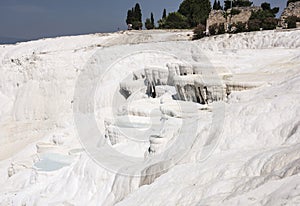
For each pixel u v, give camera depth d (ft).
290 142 30.71
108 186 38.81
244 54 81.20
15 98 111.34
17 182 53.42
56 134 61.31
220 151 34.01
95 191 40.09
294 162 24.11
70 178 44.14
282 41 97.09
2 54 135.74
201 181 29.17
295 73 50.62
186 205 26.61
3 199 47.03
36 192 45.52
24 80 112.88
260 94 43.37
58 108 97.96
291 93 39.24
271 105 36.94
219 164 29.86
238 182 25.48
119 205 32.71
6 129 94.63
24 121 98.58
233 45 106.01
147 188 32.99
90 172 41.50
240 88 48.06
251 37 105.70
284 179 22.57
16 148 85.15
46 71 107.55
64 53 111.65
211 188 26.20
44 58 110.73
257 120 35.27
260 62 66.54
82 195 40.86
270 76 52.19
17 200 45.73
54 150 55.36
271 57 71.87
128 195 33.83
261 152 29.84
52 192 44.52
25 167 59.11
